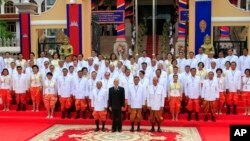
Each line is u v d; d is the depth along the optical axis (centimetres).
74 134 1331
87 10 2120
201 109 1506
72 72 1523
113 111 1353
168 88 1489
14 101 1653
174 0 3291
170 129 1411
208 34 1981
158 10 3450
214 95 1439
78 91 1488
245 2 2869
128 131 1378
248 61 1652
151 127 1444
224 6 2022
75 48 2066
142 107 1409
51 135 1318
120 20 2208
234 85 1493
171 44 2500
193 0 2033
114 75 1508
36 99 1570
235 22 2017
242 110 1536
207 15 1978
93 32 2194
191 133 1344
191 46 2042
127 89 1413
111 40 3098
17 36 3597
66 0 2083
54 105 1529
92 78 1490
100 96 1361
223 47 2298
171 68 1595
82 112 1523
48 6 3634
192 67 1567
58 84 1516
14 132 1365
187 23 2120
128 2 3039
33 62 1656
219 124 1437
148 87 1354
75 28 2066
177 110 1469
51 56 1972
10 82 1603
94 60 1666
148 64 1678
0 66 1781
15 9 3738
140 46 2727
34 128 1428
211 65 1556
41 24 2127
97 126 1384
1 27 3228
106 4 3247
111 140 1244
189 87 1466
